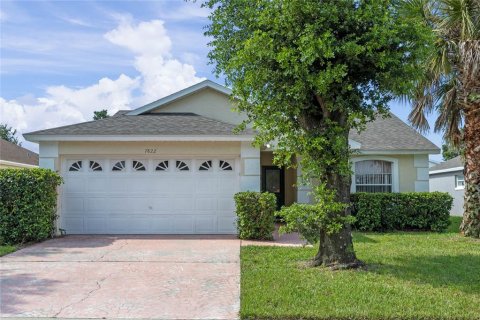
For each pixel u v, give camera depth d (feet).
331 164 26.37
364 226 47.19
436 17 40.32
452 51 40.68
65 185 42.22
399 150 52.19
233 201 42.73
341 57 24.53
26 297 21.99
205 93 55.11
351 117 25.99
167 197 42.57
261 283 23.84
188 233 42.42
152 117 47.75
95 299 21.68
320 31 23.93
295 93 25.00
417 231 47.78
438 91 45.44
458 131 45.70
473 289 22.89
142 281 24.97
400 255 31.42
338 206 25.73
